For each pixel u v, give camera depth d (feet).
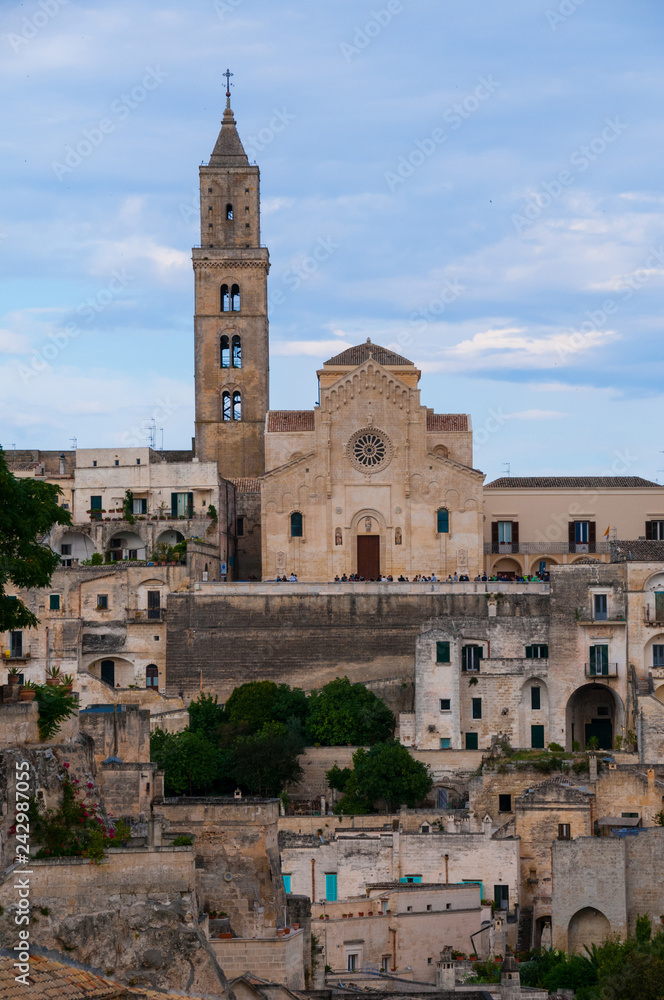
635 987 283.18
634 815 404.36
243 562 582.76
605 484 577.84
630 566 474.49
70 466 600.80
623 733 468.34
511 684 471.62
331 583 501.56
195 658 497.46
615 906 356.79
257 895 232.94
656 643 472.44
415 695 467.11
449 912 344.69
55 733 233.76
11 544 256.11
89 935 197.98
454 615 495.41
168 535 540.93
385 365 579.89
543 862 388.16
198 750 426.51
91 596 502.79
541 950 356.79
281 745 433.48
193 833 236.22
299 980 232.32
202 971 200.13
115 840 213.25
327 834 393.50
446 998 262.06
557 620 475.31
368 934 328.29
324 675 495.41
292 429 570.05
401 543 538.06
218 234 628.69
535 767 418.51
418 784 424.46
